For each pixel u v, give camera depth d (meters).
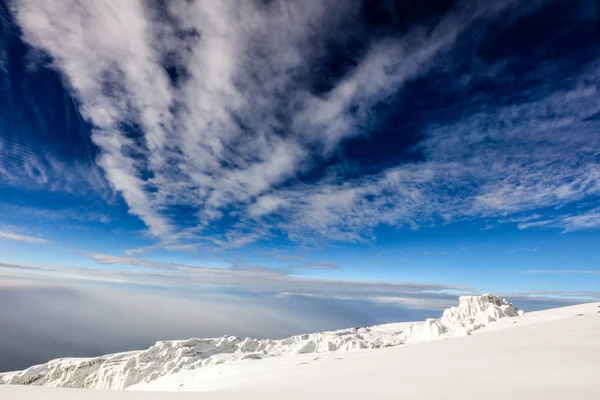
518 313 113.19
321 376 34.47
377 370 32.12
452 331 112.06
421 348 51.56
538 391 15.04
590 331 38.25
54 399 15.23
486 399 14.39
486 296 126.12
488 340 47.03
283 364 78.00
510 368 22.81
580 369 19.55
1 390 16.48
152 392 18.06
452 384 19.16
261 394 19.17
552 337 38.16
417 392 17.67
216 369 114.88
